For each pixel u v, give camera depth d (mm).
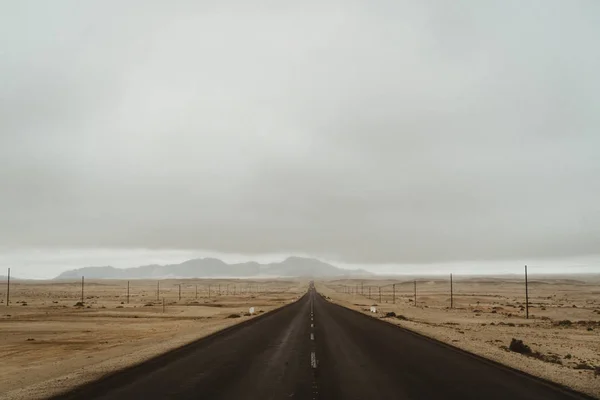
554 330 43656
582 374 14359
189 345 21234
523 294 158000
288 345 21281
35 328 39469
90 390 11359
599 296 142500
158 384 12070
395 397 10609
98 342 29344
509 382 12523
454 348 20438
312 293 155500
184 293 160875
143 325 42156
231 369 14523
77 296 124688
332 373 13812
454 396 10750
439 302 110250
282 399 10367
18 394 11070
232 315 50812
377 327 32344
